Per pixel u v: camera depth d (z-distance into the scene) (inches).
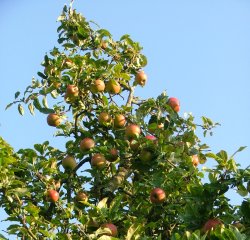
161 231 144.5
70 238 124.0
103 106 152.9
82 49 168.4
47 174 148.2
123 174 152.1
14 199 135.9
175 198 144.7
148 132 152.6
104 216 124.6
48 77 156.2
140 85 163.8
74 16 169.0
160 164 146.0
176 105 157.2
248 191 118.2
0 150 135.9
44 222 134.4
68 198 154.3
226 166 120.7
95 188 155.0
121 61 165.6
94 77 153.8
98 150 149.9
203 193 118.5
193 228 117.1
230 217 117.6
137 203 153.8
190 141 151.5
